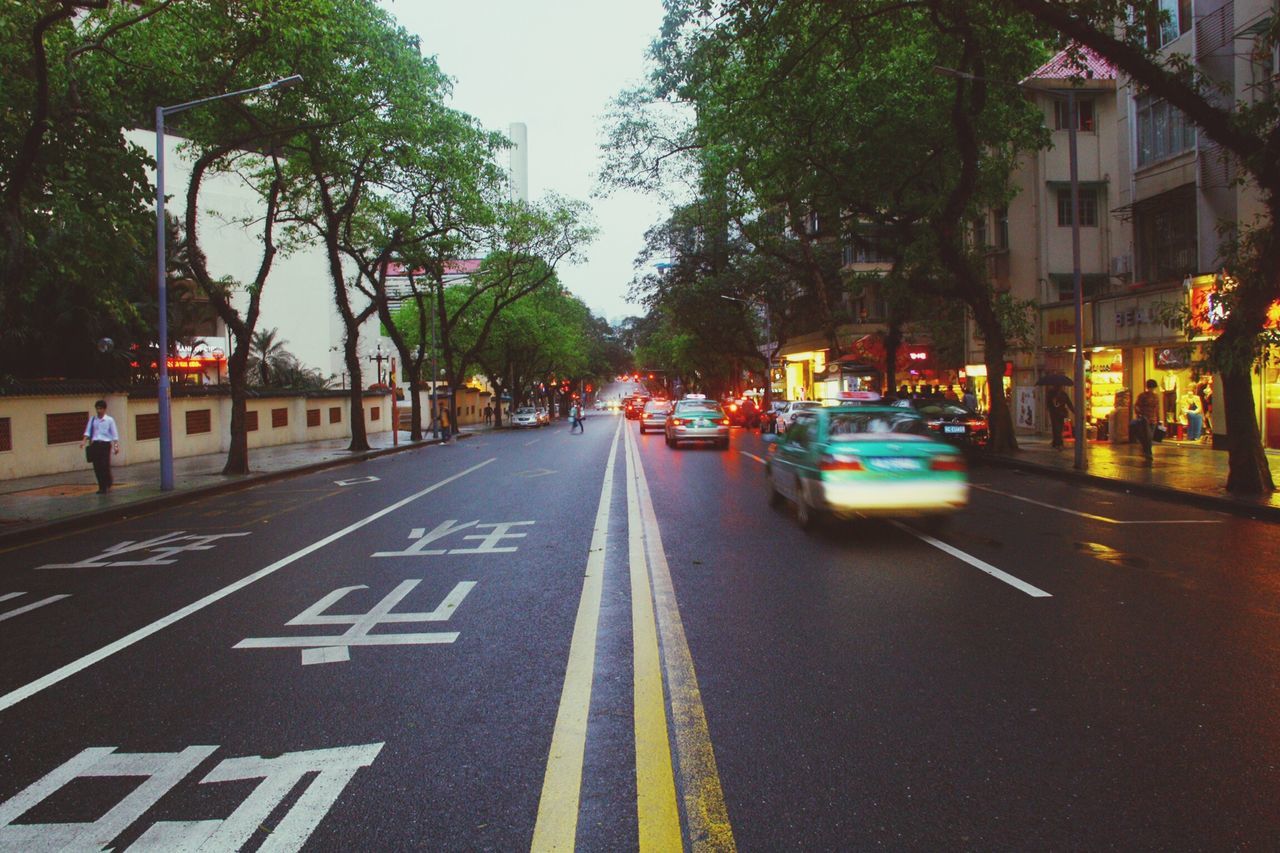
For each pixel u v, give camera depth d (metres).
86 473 20.61
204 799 3.46
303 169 24.08
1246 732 3.93
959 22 14.14
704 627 5.86
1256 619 5.84
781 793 3.40
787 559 8.18
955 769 3.60
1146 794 3.35
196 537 10.86
